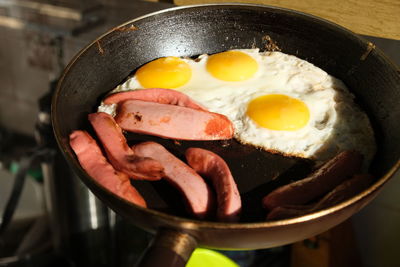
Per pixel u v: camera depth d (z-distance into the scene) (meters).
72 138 0.44
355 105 0.49
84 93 0.49
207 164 0.44
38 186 0.71
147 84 0.51
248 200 0.45
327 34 0.49
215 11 0.51
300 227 0.37
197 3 0.54
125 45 0.51
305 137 0.47
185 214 0.43
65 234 0.67
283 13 0.50
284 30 0.51
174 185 0.43
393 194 0.58
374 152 0.46
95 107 0.50
